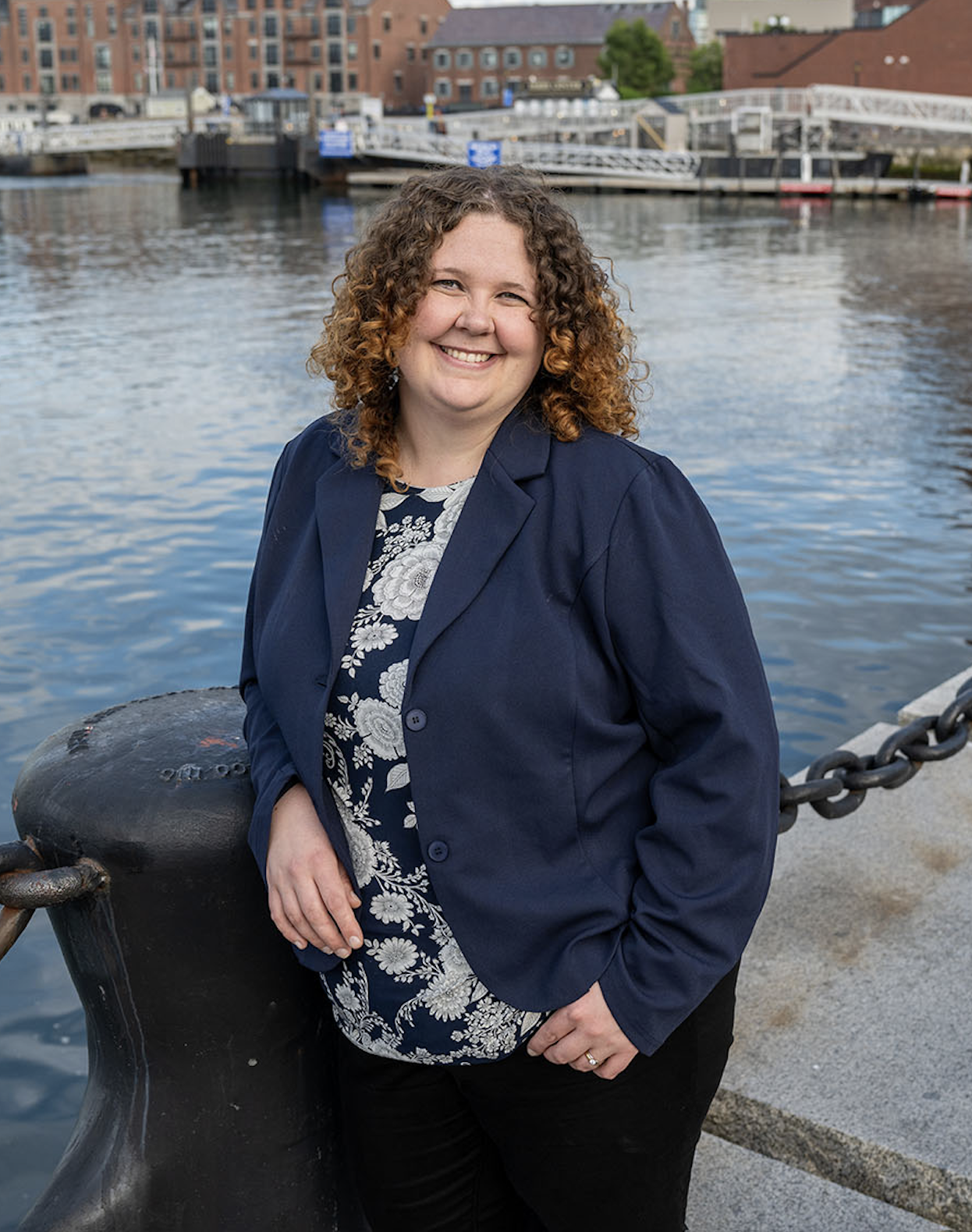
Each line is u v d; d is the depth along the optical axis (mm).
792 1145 2104
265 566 1628
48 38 91000
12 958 4410
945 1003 2332
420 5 85875
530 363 1464
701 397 13875
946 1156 2004
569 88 77062
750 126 53719
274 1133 1713
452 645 1413
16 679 7129
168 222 41906
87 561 8992
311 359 1583
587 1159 1511
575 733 1415
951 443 11984
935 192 51094
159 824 1554
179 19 88062
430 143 59469
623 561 1401
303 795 1521
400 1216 1636
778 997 2355
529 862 1434
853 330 18766
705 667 1381
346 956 1484
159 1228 1714
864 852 2797
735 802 1380
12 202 51344
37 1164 3484
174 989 1625
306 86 86062
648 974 1388
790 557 8883
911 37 58250
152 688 7062
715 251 31328
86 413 13602
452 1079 1562
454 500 1485
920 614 7887
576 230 1463
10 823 5477
